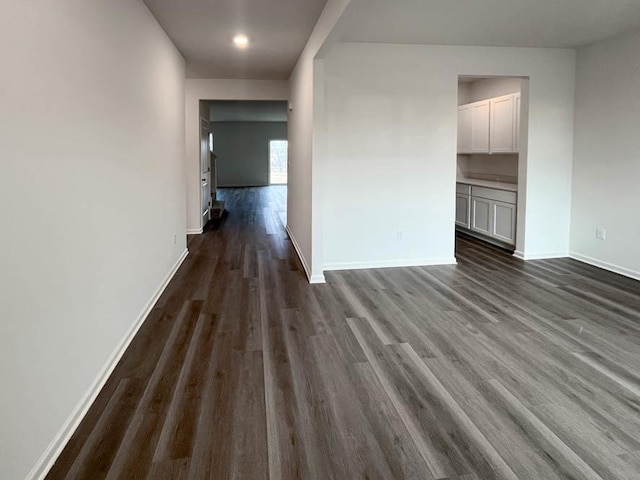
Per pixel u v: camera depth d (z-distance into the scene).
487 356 3.21
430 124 5.60
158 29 4.55
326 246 5.62
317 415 2.49
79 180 2.47
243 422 2.42
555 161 5.93
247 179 17.39
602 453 2.17
